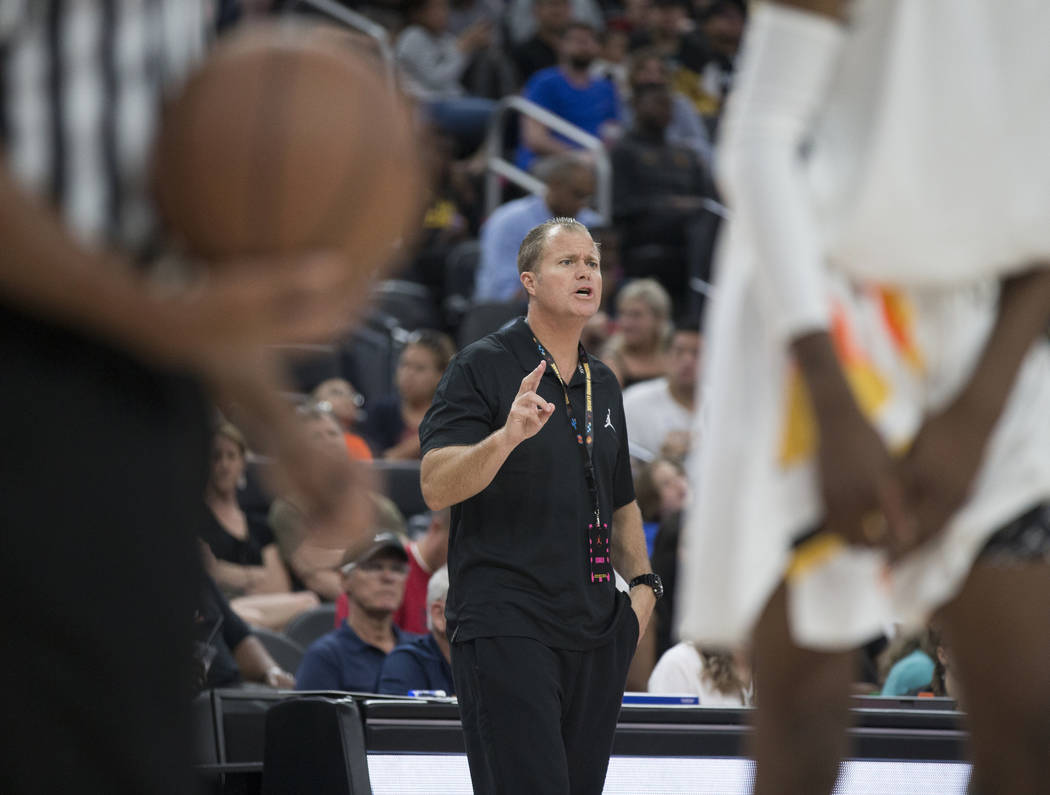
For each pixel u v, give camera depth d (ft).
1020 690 18.61
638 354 94.02
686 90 150.71
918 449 17.97
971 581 18.89
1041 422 19.01
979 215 18.12
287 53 13.87
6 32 14.38
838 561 19.03
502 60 140.15
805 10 17.95
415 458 87.30
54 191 14.51
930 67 18.07
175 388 14.94
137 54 15.01
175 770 14.76
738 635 19.12
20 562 13.88
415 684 58.75
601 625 45.80
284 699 50.90
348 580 62.44
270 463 17.93
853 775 50.49
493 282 103.45
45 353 14.03
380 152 13.84
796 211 17.99
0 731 13.96
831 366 17.61
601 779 46.85
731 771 50.37
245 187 13.37
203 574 15.66
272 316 13.08
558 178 99.96
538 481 45.52
